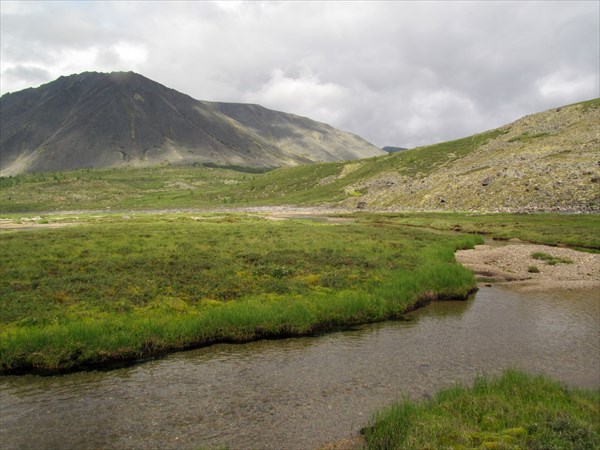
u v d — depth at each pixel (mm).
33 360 16547
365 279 29453
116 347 17625
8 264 30109
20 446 11023
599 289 31172
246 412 12883
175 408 13133
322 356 17812
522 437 9977
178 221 81875
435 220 83062
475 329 21766
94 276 27234
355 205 145500
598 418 11273
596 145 114125
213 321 20172
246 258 34344
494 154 145625
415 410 11938
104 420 12414
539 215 81000
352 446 10961
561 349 18797
